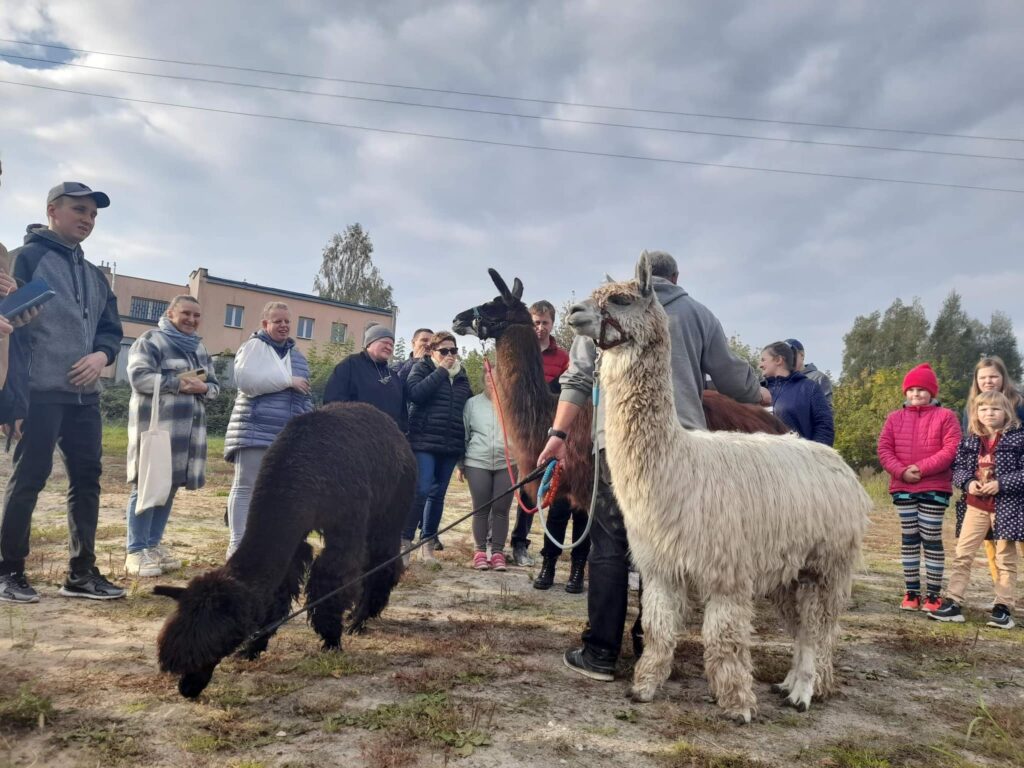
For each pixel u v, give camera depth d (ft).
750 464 10.72
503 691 10.91
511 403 16.96
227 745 8.69
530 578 19.88
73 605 14.20
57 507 26.45
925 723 10.64
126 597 15.06
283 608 12.76
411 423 21.47
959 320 181.68
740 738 9.61
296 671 11.39
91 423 14.85
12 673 10.48
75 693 9.97
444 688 10.87
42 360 14.02
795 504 10.66
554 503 17.95
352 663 11.72
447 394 21.52
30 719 9.03
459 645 13.12
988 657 14.21
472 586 18.39
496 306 17.49
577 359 12.64
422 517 23.38
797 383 19.42
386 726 9.36
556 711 10.22
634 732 9.64
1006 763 9.36
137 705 9.68
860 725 10.40
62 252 14.64
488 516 21.09
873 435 68.33
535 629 14.52
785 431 16.74
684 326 12.25
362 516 12.57
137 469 17.25
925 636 15.33
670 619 10.62
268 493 11.31
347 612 14.70
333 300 131.03
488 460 20.62
